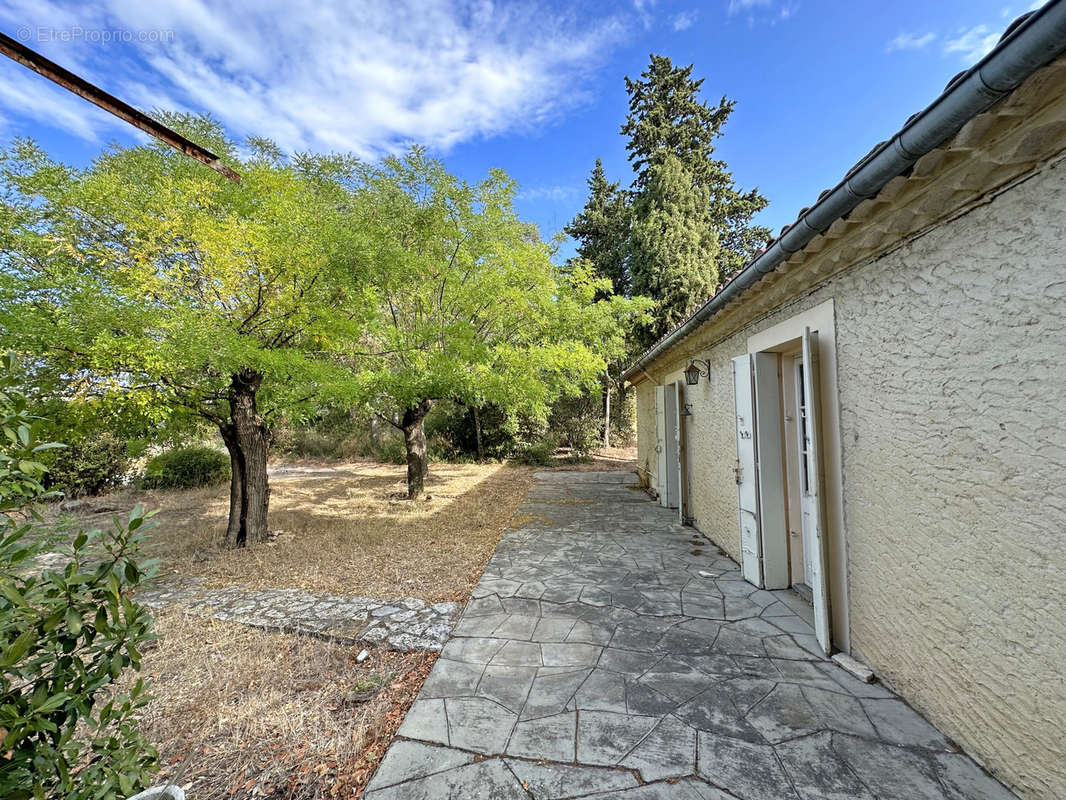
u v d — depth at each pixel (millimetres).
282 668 3039
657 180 16156
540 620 3613
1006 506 1854
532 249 8180
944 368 2148
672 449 8102
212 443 14750
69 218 4438
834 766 2021
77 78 1268
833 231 2570
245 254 4754
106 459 10188
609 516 7418
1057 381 1654
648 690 2637
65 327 3875
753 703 2490
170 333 4285
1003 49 1349
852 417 2840
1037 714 1732
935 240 2186
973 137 1682
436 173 7574
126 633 1369
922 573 2299
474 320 8547
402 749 2197
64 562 4453
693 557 5145
